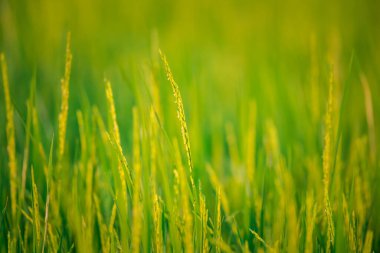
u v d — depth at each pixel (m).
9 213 1.22
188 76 1.65
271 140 1.40
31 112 1.26
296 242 1.12
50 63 1.74
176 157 1.09
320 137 1.39
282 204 1.21
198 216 1.12
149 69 1.38
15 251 1.14
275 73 1.67
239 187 1.34
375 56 1.61
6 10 1.74
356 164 1.31
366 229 1.24
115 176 1.13
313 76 1.41
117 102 1.49
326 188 1.14
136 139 1.09
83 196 1.20
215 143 1.47
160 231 1.11
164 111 1.37
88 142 1.23
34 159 1.23
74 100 1.54
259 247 1.18
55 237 1.15
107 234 1.17
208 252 1.14
